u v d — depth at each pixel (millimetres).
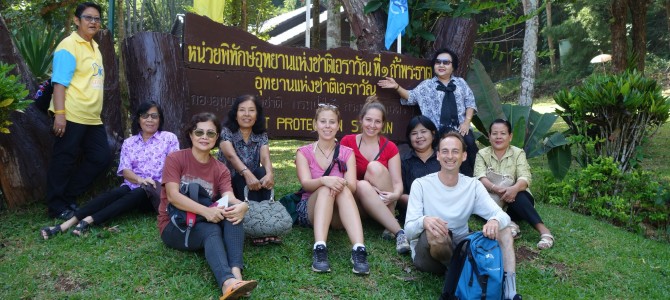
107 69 5074
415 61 5961
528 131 6492
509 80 27453
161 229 3674
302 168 4156
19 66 5082
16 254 3822
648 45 25641
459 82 5652
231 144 4367
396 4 6082
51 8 8641
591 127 6102
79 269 3576
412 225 3523
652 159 9023
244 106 4363
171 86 5008
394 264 3918
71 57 4422
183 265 3602
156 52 4977
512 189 4555
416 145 4668
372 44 6598
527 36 8602
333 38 9930
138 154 4465
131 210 4590
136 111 4773
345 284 3555
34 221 4488
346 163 4184
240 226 3455
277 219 3814
